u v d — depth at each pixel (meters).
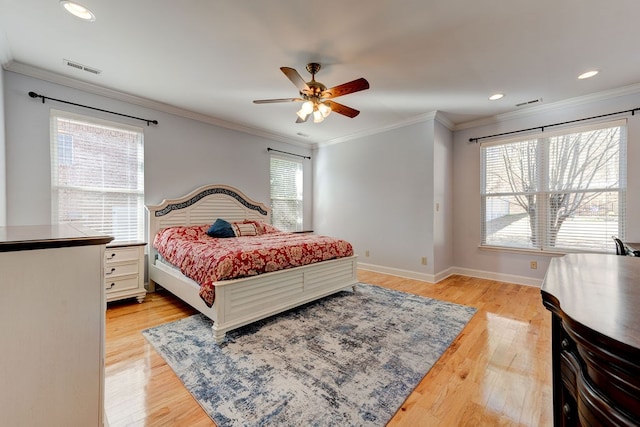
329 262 3.20
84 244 1.03
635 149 3.08
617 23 2.01
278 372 1.80
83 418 1.05
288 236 3.89
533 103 3.60
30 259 0.94
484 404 1.53
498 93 3.28
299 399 1.55
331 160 5.54
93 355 1.07
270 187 5.17
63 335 1.01
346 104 3.65
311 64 2.60
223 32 2.17
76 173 3.11
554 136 3.63
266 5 1.86
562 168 3.59
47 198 2.90
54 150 2.96
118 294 3.04
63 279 1.00
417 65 2.64
